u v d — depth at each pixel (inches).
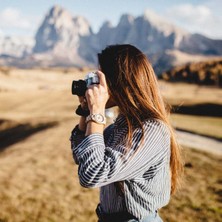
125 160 75.4
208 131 1213.1
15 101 3361.2
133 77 82.4
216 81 5762.8
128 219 83.6
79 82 84.7
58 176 556.7
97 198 456.4
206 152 765.3
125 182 80.1
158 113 81.6
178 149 89.7
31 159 684.1
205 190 455.5
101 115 80.0
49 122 1647.4
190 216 374.0
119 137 82.4
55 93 3900.1
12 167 621.0
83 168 75.1
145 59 86.2
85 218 395.2
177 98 3161.9
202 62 6747.1
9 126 1787.6
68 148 791.1
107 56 85.7
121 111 83.7
